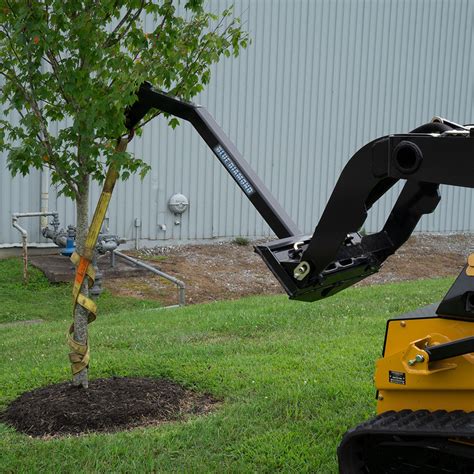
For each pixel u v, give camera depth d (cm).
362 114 2173
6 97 665
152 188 1889
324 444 604
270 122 2052
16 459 579
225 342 920
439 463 492
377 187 540
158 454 592
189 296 1538
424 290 1288
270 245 538
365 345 883
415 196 564
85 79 642
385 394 514
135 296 1497
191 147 1920
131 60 652
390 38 2188
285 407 678
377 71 2180
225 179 1967
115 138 675
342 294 1252
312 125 2105
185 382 754
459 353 466
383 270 1858
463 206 2323
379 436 494
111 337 968
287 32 2041
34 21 618
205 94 1970
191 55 712
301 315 1070
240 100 2008
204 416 668
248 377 764
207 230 1964
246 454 590
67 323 1152
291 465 571
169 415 678
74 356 696
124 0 656
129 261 1675
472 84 2334
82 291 693
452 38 2277
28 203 1703
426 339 492
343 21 2111
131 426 655
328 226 500
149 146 1877
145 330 1013
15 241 1702
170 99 651
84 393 695
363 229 2136
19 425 657
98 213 681
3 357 911
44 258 1655
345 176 489
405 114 2241
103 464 573
